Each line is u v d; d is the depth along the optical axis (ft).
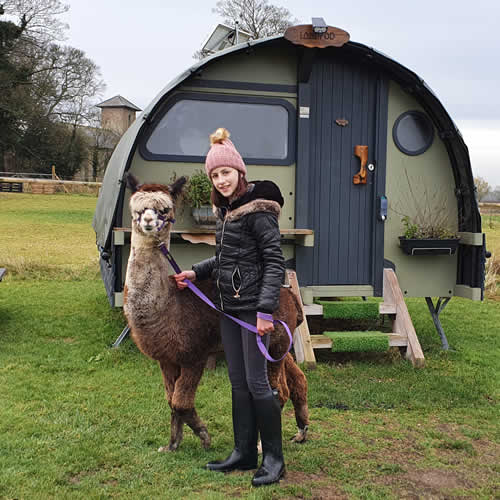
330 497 11.14
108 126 194.39
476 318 30.55
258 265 11.13
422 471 12.55
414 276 22.88
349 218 22.39
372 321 27.99
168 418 15.05
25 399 16.33
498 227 65.82
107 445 13.17
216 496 10.87
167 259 11.98
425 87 21.03
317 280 22.30
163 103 20.30
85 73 142.92
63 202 103.45
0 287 36.19
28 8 126.93
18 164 153.07
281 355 12.19
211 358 19.66
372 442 14.08
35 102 138.00
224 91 20.85
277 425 11.66
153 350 11.87
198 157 20.71
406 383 19.01
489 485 11.94
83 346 22.44
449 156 22.50
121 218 19.44
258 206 10.91
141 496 10.93
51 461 12.25
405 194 22.52
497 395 18.06
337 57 21.84
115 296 19.77
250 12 96.58
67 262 44.60
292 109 21.47
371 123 22.33
